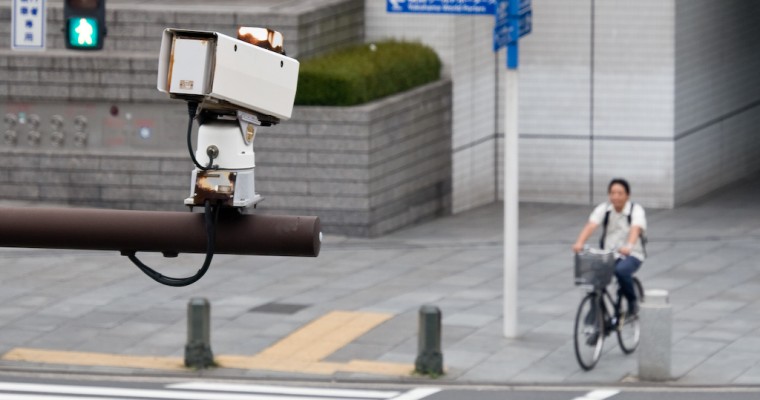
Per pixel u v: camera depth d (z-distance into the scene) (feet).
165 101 228.02
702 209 249.34
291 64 49.14
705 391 141.90
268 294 184.03
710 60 263.08
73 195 230.48
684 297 182.39
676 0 246.47
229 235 47.50
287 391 143.13
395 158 227.40
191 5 241.14
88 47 157.28
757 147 285.64
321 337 163.53
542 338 161.99
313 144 221.05
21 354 155.22
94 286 186.80
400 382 147.02
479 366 150.92
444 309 176.24
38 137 231.91
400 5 177.17
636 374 148.25
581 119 253.24
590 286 147.23
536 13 252.83
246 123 48.52
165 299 180.45
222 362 152.66
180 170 227.20
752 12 281.13
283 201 223.10
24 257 204.33
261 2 244.83
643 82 249.34
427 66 240.73
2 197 232.53
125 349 158.40
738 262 203.62
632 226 151.84
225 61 46.88
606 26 249.75
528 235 225.97
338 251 211.41
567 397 139.54
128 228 47.24
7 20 236.22
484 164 255.29
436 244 217.97
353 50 238.68
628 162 251.80
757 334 163.43
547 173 256.52
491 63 255.09
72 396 140.05
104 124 230.68
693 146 258.16
